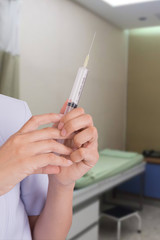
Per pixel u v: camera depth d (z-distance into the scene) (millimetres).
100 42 4191
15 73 2580
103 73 4312
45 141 446
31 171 430
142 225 3520
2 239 589
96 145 555
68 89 3605
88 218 2695
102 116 4363
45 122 496
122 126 4980
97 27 4102
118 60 4730
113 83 4617
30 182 694
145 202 4391
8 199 595
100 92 4262
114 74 4633
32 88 3053
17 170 418
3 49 2504
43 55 3168
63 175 601
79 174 590
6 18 2498
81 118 494
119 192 4707
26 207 725
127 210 3213
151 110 4844
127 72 5008
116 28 4613
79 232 2580
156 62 4781
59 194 659
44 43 3168
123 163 3494
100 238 3131
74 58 3670
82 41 3799
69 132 479
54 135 465
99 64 4199
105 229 3387
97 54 4137
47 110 3285
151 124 4848
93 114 4129
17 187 631
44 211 693
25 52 2930
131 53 4977
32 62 3023
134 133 5000
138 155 4000
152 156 4383
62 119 492
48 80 3266
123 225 3512
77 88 570
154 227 3467
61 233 692
